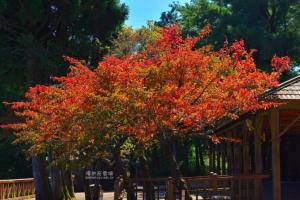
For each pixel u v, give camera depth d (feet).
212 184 41.60
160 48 35.24
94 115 33.83
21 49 60.80
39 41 64.80
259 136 44.60
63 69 62.69
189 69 34.06
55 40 66.95
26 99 65.57
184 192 38.45
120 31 82.02
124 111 33.24
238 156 57.62
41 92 40.65
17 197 70.13
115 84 33.12
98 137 34.86
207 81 34.60
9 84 67.26
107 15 67.92
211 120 36.60
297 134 74.59
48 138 39.63
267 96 37.68
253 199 44.04
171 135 36.50
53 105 37.93
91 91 33.71
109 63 33.58
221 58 36.78
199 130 37.60
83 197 76.13
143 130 33.83
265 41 96.48
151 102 32.45
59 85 61.00
